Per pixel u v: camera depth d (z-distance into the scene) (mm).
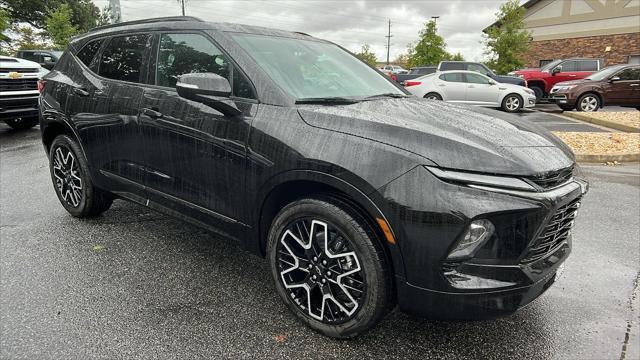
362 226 2178
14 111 8227
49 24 26078
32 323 2504
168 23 3242
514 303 2027
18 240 3656
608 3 25578
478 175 1976
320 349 2336
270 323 2561
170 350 2297
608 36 25859
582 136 9008
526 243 1982
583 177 2508
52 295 2811
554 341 2459
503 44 26000
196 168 2826
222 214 2766
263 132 2447
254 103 2574
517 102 14625
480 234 1961
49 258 3336
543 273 2121
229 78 2727
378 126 2199
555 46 28375
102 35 3799
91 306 2693
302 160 2262
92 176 3783
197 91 2520
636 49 24859
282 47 3037
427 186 1972
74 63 3939
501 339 2467
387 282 2180
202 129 2736
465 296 1996
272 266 2586
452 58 37031
